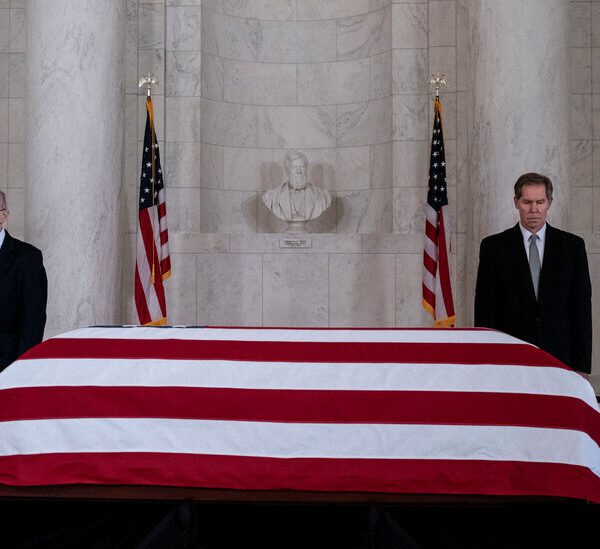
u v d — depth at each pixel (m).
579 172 9.58
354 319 9.05
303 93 10.16
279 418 3.12
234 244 9.05
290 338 3.41
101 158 7.26
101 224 7.25
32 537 3.07
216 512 3.11
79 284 7.09
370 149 9.86
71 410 3.16
